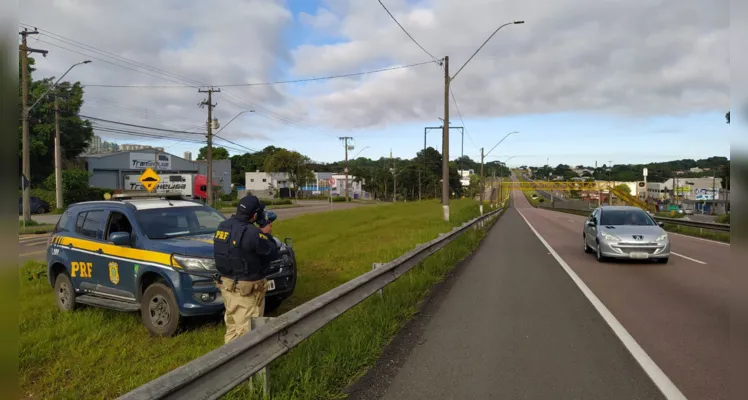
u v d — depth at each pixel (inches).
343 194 4817.9
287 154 3641.7
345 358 203.6
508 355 220.5
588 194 4549.7
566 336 248.5
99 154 2485.2
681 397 172.4
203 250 258.8
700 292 358.6
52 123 1957.4
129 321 285.0
